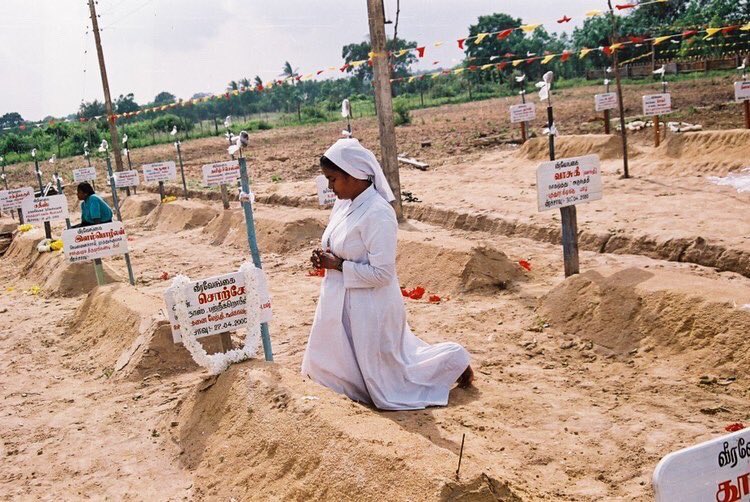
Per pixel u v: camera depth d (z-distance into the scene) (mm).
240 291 6055
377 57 14062
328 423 4719
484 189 16891
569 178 8453
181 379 7680
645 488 4723
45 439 6457
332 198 12836
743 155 15266
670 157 16688
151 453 5844
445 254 10250
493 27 65938
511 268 10148
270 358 6434
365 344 5547
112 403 7180
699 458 2545
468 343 7793
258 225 15344
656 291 7273
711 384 6262
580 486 4797
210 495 4980
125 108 74812
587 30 50500
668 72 46188
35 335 10148
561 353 7344
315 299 10477
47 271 14555
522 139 25359
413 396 5852
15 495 5434
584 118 30859
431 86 72688
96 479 5527
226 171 17594
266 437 5023
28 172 40281
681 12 42094
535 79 65688
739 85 17625
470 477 3963
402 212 14867
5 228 22203
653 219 11727
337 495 4281
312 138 42125
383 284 5516
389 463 4188
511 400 6148
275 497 4602
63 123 55219
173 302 5820
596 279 7953
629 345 7160
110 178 14023
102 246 10422
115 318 9219
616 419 5773
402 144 30031
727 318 6598
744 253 9406
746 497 2643
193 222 18906
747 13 36688
